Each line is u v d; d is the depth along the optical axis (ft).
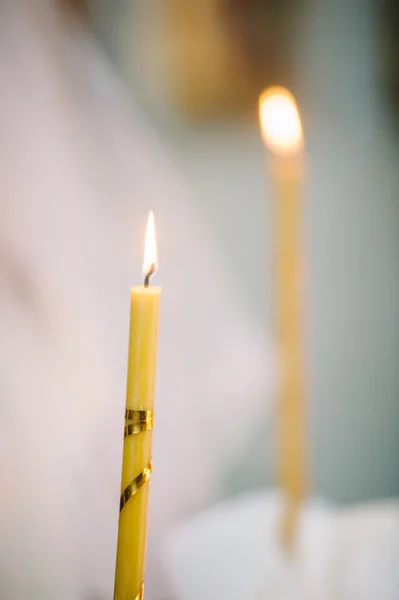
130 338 1.53
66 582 2.82
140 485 1.51
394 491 5.49
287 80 5.04
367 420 5.54
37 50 3.31
